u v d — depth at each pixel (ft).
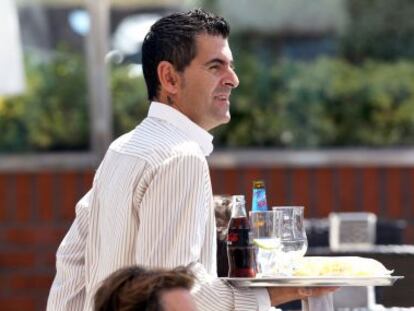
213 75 34.86
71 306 37.42
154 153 33.24
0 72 63.10
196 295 31.96
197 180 32.91
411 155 69.82
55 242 69.87
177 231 32.53
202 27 34.91
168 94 34.96
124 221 33.32
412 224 69.26
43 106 70.90
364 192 69.62
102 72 70.59
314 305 33.60
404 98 70.59
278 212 34.81
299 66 71.00
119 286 25.91
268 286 33.06
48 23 71.05
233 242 33.96
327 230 59.16
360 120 70.54
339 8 70.90
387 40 70.79
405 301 44.86
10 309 69.67
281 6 70.90
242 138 70.49
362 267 33.68
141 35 70.54
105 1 70.69
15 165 70.23
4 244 69.82
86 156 70.49
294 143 70.44
